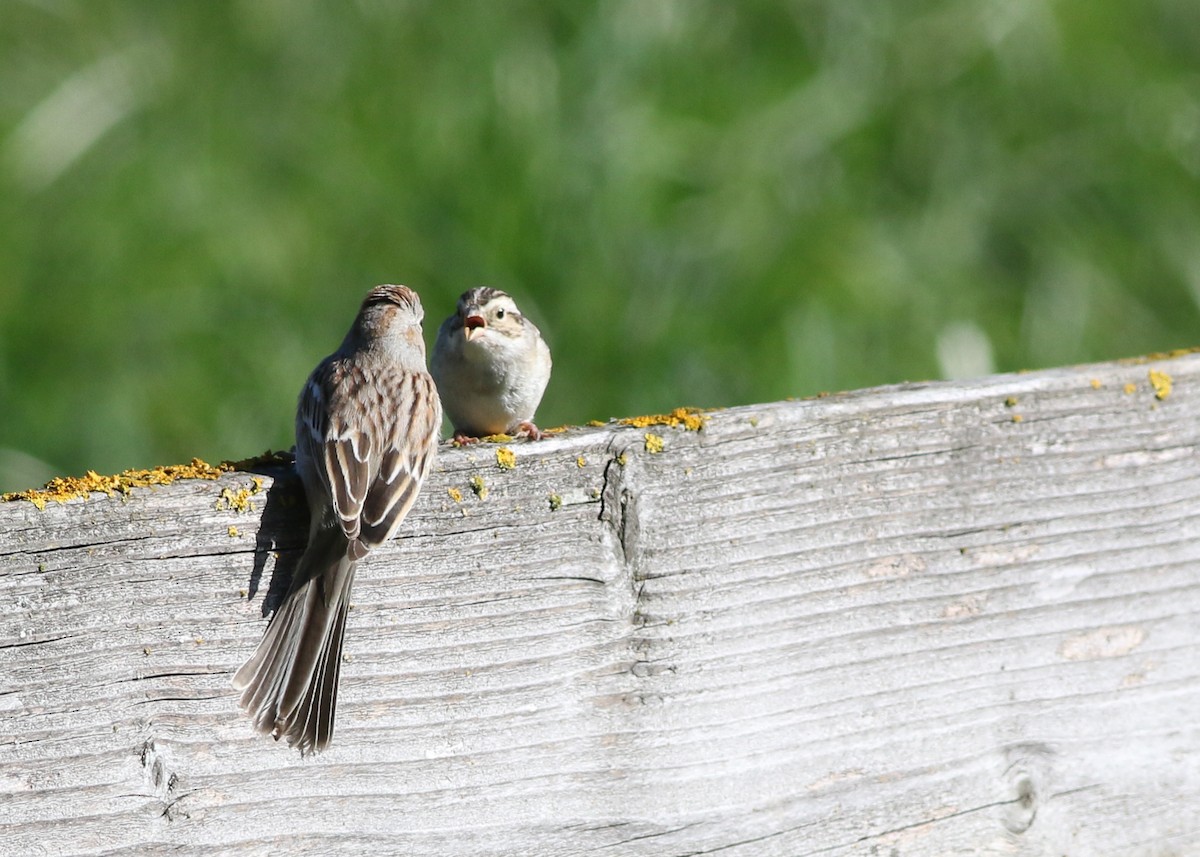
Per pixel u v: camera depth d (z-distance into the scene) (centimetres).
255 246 1439
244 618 609
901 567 697
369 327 829
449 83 1556
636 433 661
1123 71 1642
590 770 648
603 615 655
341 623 607
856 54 1614
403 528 638
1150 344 1484
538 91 1534
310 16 1619
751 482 676
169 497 597
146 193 1494
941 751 696
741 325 1397
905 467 698
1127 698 723
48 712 582
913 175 1559
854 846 682
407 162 1514
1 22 1611
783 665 677
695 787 661
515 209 1461
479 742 635
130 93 1572
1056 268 1491
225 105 1572
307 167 1513
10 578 578
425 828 626
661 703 659
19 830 579
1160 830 723
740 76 1594
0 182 1507
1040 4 1656
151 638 596
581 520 654
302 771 611
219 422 1337
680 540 666
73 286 1429
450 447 671
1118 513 729
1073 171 1569
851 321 1417
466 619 640
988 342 1437
